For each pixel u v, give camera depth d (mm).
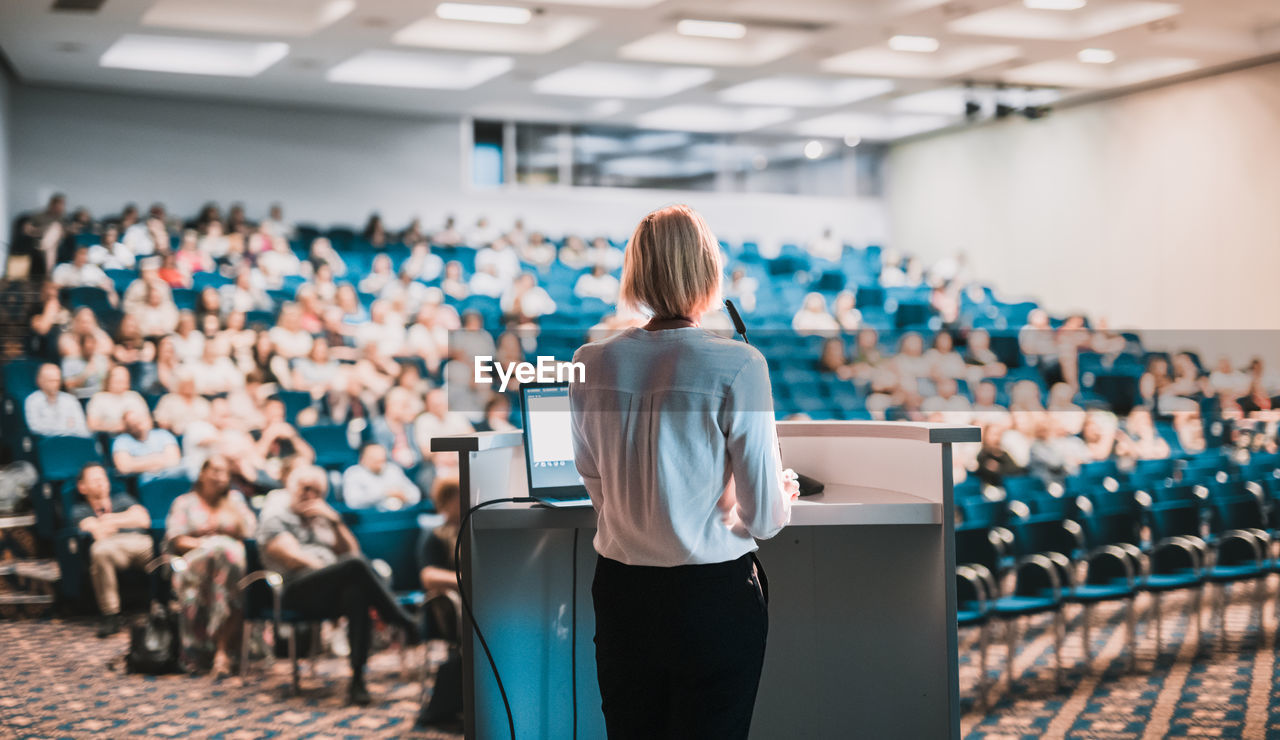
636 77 12031
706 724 1891
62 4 8547
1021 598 4473
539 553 2592
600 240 12883
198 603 4609
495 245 11922
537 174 13641
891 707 2549
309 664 4727
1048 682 4359
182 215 12039
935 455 2387
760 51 10672
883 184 15508
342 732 3789
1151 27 9734
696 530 1874
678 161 14289
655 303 1951
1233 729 3729
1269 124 10844
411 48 9961
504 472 2621
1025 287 13578
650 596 1883
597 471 1995
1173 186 11789
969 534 4457
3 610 5625
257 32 9305
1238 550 5234
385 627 4844
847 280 12844
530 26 10062
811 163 15023
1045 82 11664
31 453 6234
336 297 9344
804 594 2662
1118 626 5324
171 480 5812
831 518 2330
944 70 11211
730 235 14555
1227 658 4734
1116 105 12367
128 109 11781
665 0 8844
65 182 11539
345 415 7391
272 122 12445
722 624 1879
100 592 5211
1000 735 3682
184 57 10672
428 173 13133
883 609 2570
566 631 2680
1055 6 9562
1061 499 5352
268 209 12453
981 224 14117
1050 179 13195
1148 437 8086
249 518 5266
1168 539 5074
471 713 2330
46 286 8250
